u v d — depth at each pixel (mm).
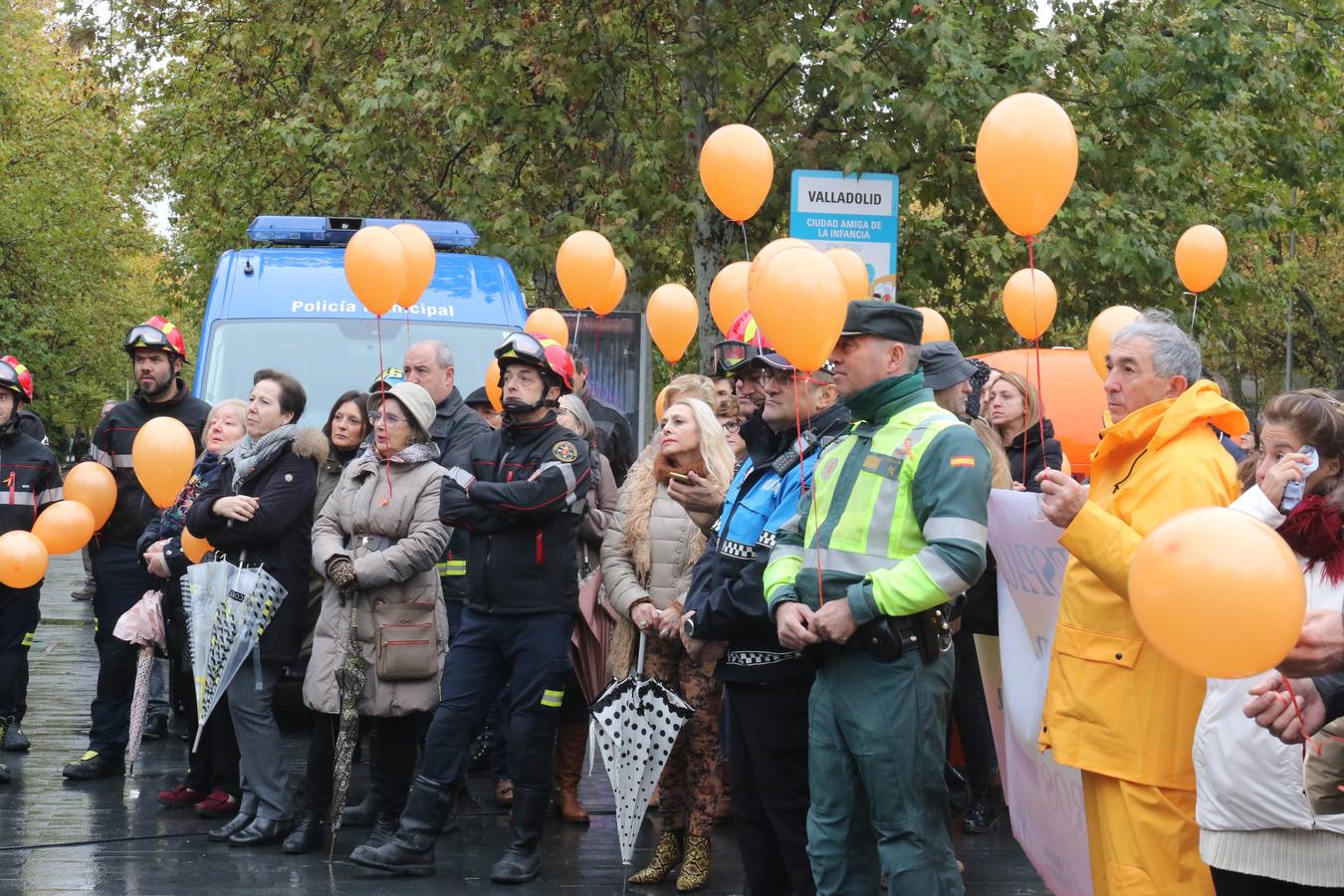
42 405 34875
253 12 18484
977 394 7016
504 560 6168
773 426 5090
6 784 8047
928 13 13258
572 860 6648
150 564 7668
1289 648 3025
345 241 11203
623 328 12578
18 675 9031
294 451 6816
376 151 16406
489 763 8789
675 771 6309
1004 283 14375
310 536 6949
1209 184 15719
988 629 5672
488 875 6348
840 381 4473
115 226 32469
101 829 7062
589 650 6773
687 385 6566
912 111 13070
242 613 6672
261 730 6812
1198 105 14500
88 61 20406
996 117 4941
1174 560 3043
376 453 6664
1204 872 4117
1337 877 3615
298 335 9883
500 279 10461
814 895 4852
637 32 15039
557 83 14562
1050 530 4398
